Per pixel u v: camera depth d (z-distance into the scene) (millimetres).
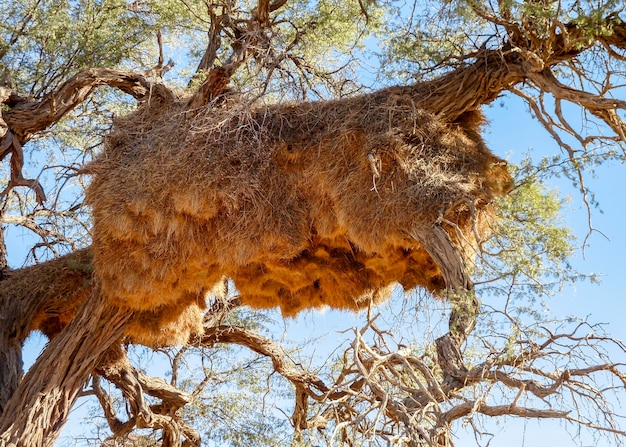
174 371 15719
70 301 14336
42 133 16719
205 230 11547
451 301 9719
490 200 10562
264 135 11641
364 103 11461
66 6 16312
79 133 16938
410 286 11758
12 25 16531
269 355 15117
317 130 11609
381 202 10539
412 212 10328
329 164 11141
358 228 10641
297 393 14930
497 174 11422
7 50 16203
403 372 10547
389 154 10711
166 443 14695
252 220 11297
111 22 16594
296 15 16641
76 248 16016
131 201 11586
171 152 11773
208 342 15484
